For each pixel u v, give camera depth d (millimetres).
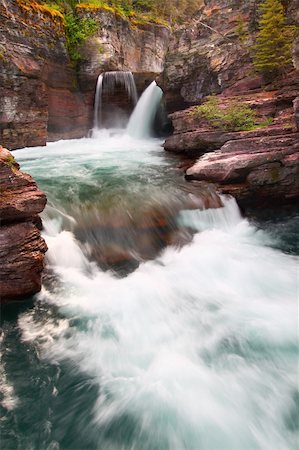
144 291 7074
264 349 5641
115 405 4730
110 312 6480
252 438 4234
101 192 10172
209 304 6789
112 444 4270
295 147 10188
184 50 17547
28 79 16328
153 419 4508
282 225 10273
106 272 7656
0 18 14930
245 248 8984
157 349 5680
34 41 16859
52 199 9484
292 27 13305
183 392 4859
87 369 5324
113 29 23422
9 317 6316
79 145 18609
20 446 4258
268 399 4730
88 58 20672
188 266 8055
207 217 9820
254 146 10867
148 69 29234
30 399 4867
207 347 5699
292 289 7281
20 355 5574
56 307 6562
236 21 16062
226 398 4758
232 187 10445
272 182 10180
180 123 14656
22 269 6383
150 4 32562
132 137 22188
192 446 4176
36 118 17266
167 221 9328
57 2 21109
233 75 15469
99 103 22016
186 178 11422
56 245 7781
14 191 6793
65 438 4352
